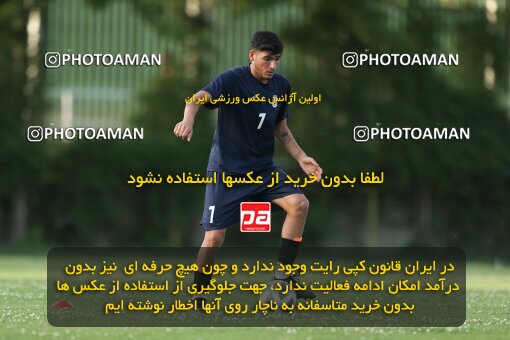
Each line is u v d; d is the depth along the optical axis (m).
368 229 94.19
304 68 98.06
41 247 89.81
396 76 97.44
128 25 94.88
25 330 21.69
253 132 27.05
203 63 97.12
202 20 99.38
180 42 93.06
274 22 100.00
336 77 98.38
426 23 98.00
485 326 23.73
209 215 27.08
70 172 93.06
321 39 98.81
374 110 96.81
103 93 95.50
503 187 96.81
